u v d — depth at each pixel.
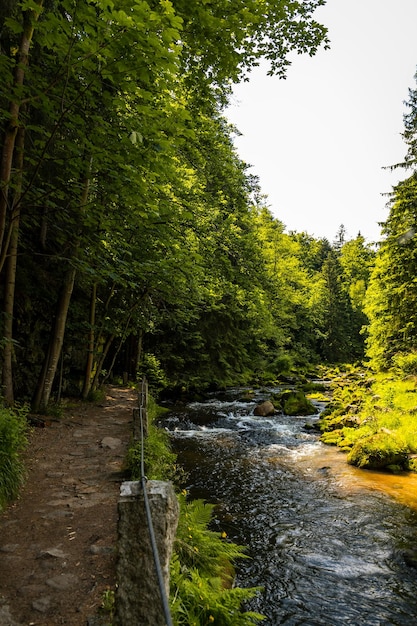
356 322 52.69
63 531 4.56
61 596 3.40
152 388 20.39
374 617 5.39
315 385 26.81
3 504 5.13
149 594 2.46
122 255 11.17
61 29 4.86
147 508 2.61
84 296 14.13
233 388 27.50
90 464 6.92
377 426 13.69
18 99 5.79
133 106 7.07
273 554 6.91
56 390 12.54
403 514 8.30
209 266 11.37
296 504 8.88
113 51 4.75
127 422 10.32
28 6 4.71
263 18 8.10
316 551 6.99
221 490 9.67
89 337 13.30
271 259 37.94
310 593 5.89
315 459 12.00
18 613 3.18
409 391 18.30
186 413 18.77
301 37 8.50
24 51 6.68
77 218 9.04
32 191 7.84
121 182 6.32
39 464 6.84
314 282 58.53
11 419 6.34
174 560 4.57
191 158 10.47
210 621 3.80
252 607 5.57
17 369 10.71
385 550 6.98
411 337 24.72
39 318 11.74
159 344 25.14
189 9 6.61
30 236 11.73
